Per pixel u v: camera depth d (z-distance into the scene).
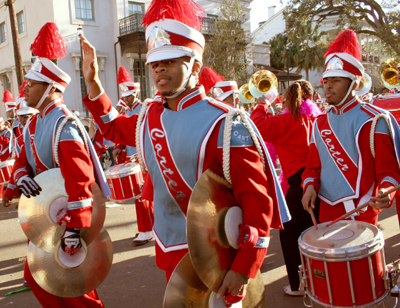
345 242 2.33
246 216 1.70
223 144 1.72
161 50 1.75
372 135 2.67
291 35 25.45
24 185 2.55
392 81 6.31
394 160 2.64
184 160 1.78
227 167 1.71
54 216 2.49
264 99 3.65
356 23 23.97
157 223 1.97
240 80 19.91
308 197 2.87
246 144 1.74
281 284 3.69
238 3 19.98
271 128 3.36
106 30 18.81
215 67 19.16
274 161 4.79
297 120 3.34
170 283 1.72
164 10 1.75
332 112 2.94
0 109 21.89
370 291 2.25
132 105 6.25
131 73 19.25
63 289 2.51
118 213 6.56
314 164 3.01
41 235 2.52
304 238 2.51
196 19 1.84
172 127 1.83
